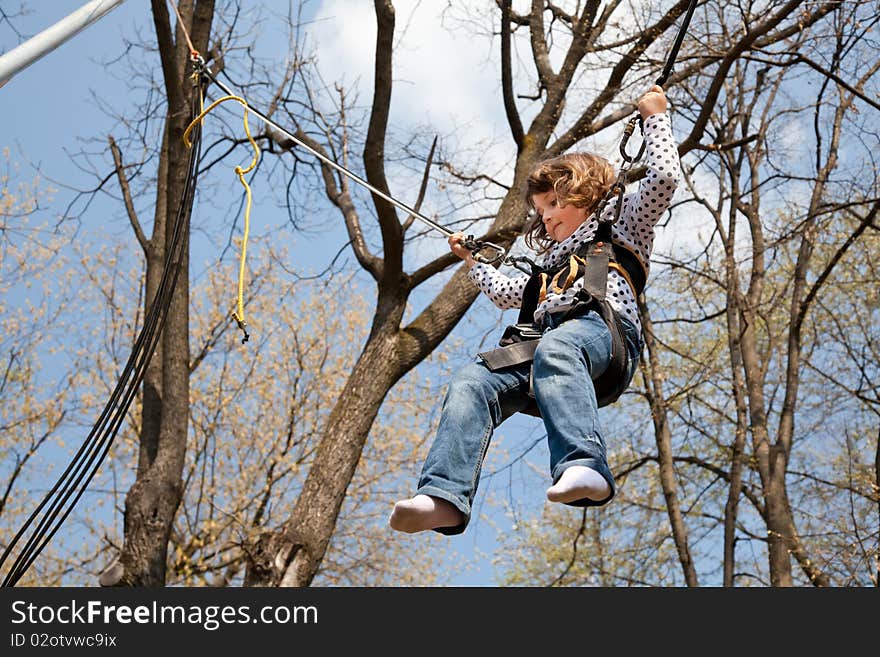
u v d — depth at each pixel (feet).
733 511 37.70
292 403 46.14
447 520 9.07
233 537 42.68
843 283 41.50
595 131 34.47
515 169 33.68
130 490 28.48
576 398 9.13
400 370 30.73
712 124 41.04
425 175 35.45
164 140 34.19
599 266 10.23
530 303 10.64
